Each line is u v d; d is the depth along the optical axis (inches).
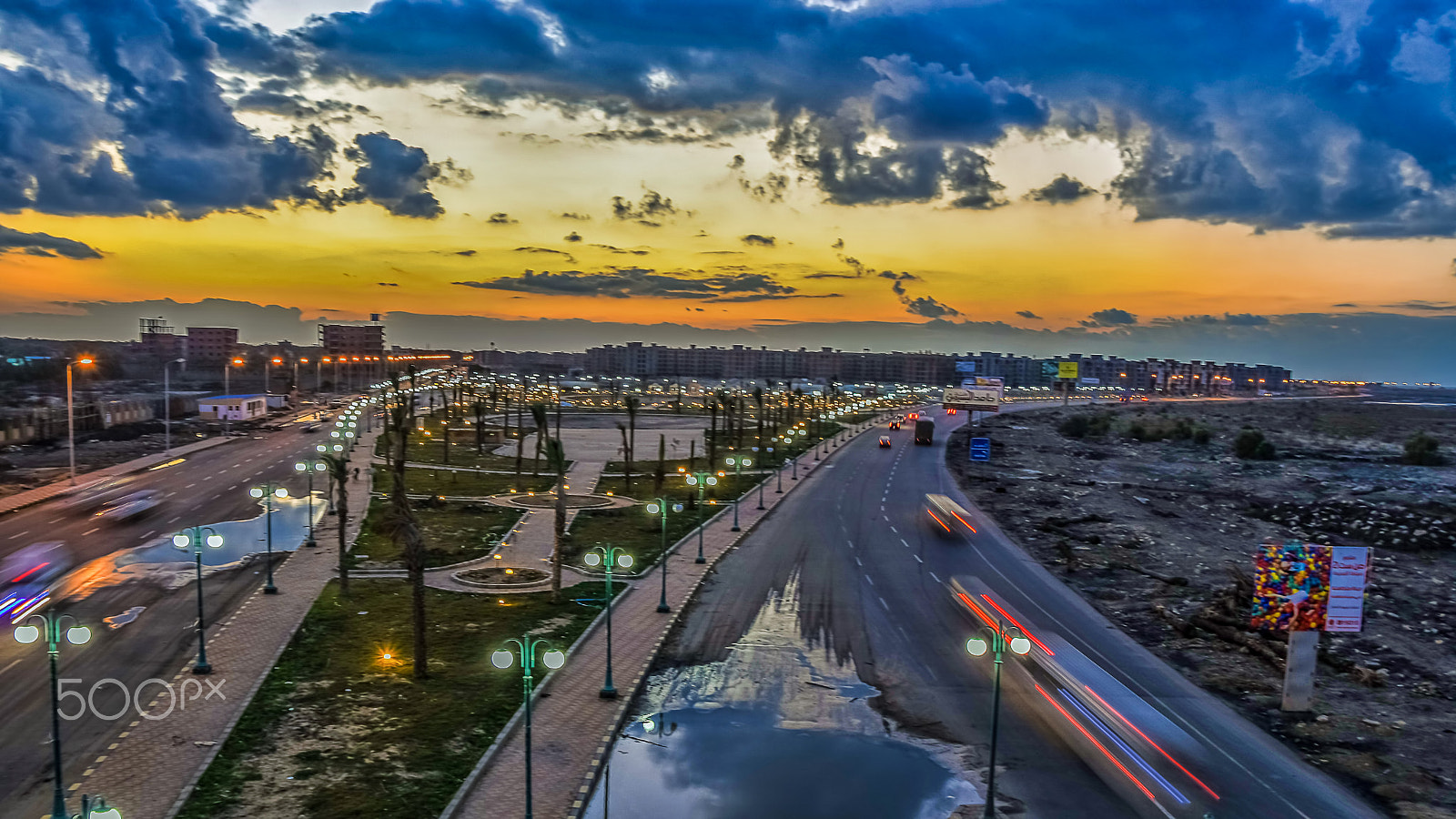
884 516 2723.9
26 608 1502.2
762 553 2153.1
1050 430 6412.4
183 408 5521.7
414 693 1184.2
